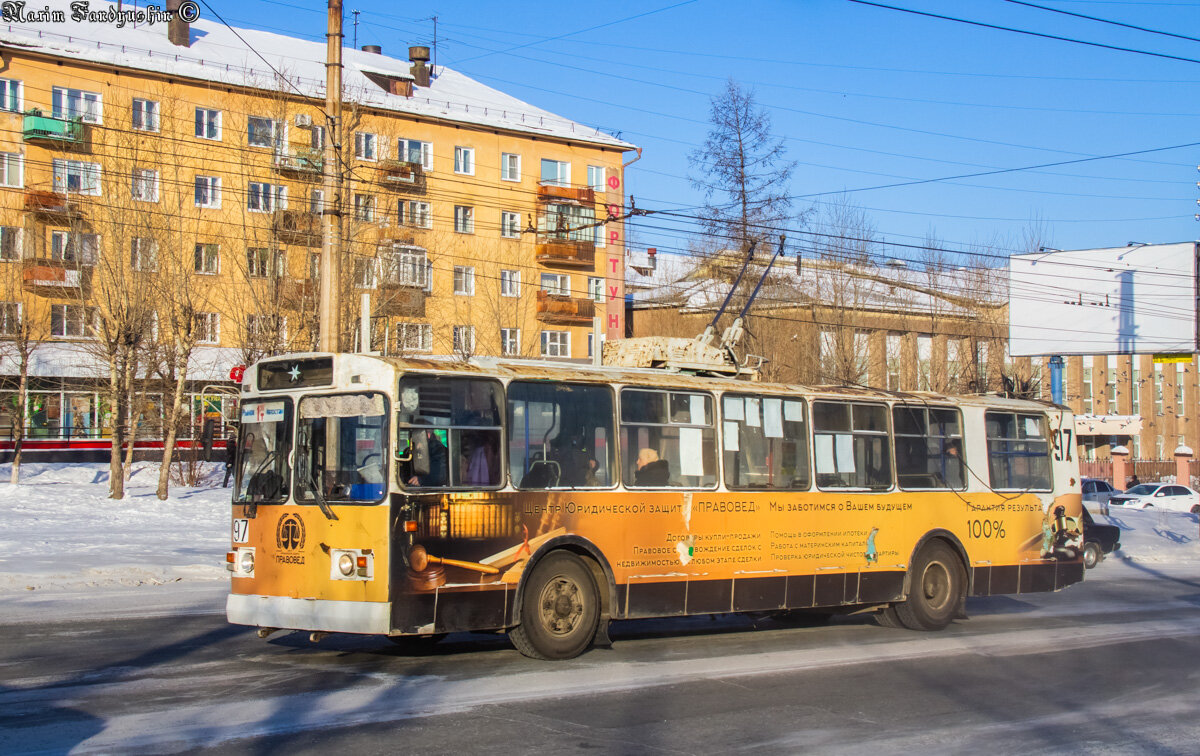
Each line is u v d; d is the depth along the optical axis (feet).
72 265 102.78
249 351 104.12
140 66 132.16
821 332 147.84
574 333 172.35
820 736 25.31
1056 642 41.22
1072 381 200.75
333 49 55.11
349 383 31.68
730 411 39.50
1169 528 103.04
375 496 30.53
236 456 33.60
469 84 179.52
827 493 41.88
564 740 24.18
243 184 119.03
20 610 41.27
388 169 127.95
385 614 29.91
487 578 32.17
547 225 168.55
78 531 66.59
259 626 32.78
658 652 36.63
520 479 33.37
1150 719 28.35
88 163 126.21
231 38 154.40
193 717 25.35
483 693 28.71
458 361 33.37
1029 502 49.24
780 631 43.47
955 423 47.09
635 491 36.19
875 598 42.88
